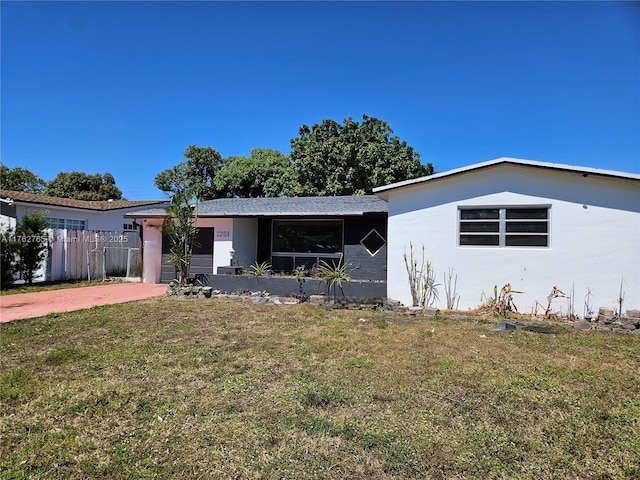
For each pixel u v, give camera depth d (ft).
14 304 32.12
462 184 30.22
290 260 45.52
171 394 12.96
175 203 38.29
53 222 57.06
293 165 88.79
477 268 29.68
